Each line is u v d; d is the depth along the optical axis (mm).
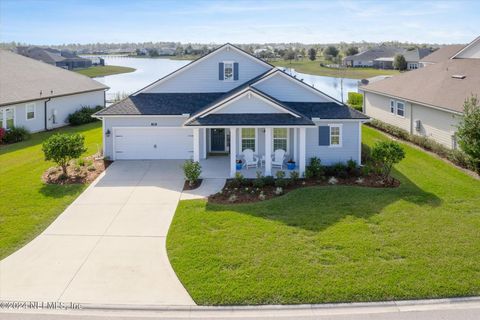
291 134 22406
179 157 23969
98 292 10039
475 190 17188
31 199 16578
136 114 22984
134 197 17109
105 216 15039
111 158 23625
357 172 20031
